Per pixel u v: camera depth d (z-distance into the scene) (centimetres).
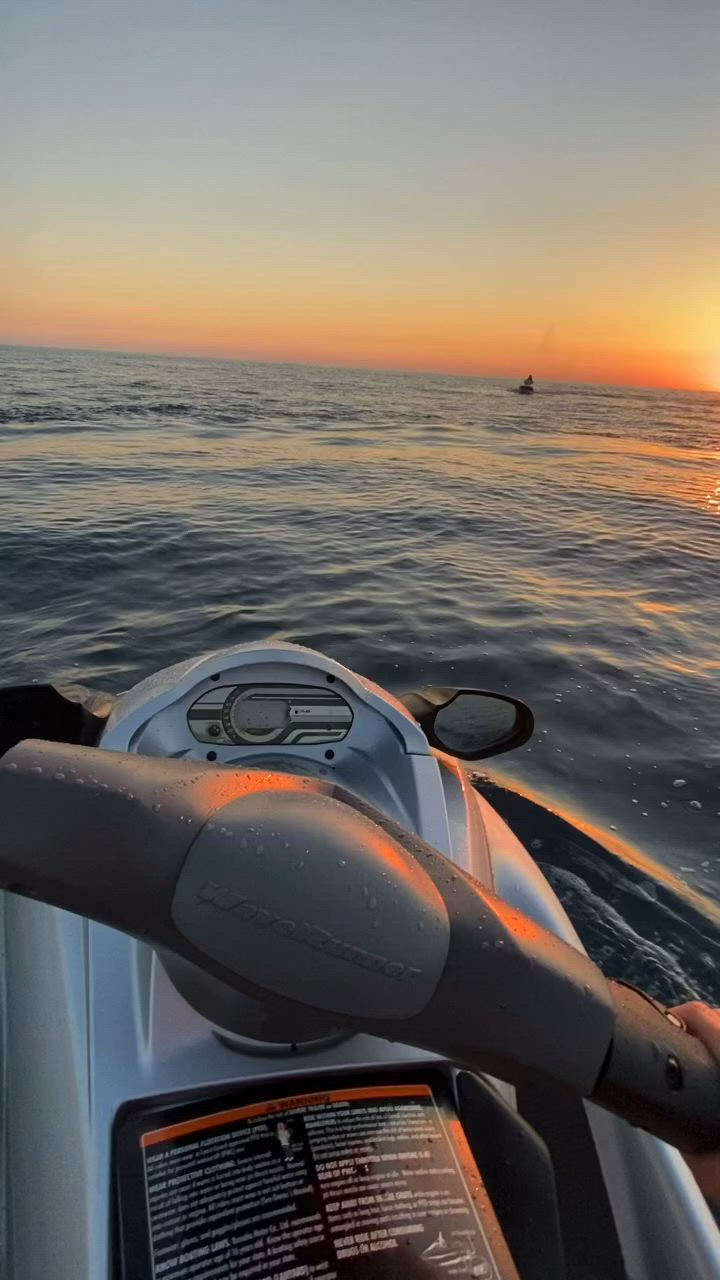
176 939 73
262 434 2403
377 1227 91
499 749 218
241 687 174
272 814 76
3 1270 118
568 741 485
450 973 75
